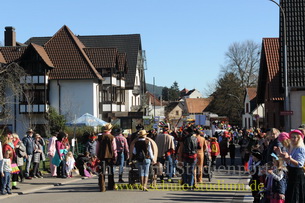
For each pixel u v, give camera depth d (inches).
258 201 437.7
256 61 2967.5
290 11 1346.0
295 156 349.4
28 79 1736.0
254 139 710.5
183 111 5935.0
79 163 784.3
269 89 1608.0
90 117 1120.8
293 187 349.7
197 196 533.3
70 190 604.4
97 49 2038.6
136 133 706.2
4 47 1948.8
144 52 2615.7
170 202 486.0
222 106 3120.1
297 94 1284.4
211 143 883.4
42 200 511.2
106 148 586.2
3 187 561.6
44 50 1924.2
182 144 615.2
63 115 1748.3
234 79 3026.6
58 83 1881.2
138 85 2514.8
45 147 1096.8
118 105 2155.5
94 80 1900.8
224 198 517.3
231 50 2989.7
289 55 1295.5
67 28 1994.3
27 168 738.2
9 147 581.6
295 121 1280.8
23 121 1831.9
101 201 492.7
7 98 1432.1
